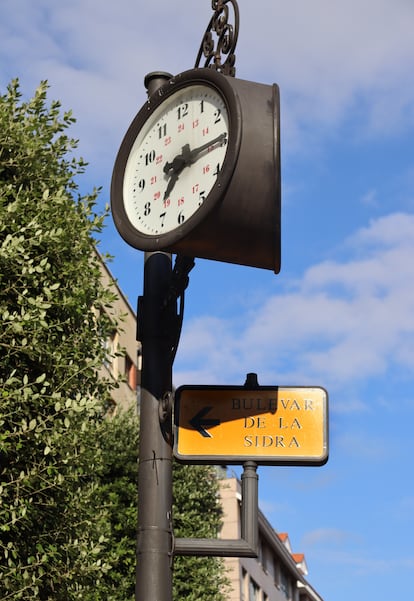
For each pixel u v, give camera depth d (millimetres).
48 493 10750
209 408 5996
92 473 11797
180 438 5949
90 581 11273
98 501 12406
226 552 5758
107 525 13891
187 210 5988
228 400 6012
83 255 11562
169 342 6156
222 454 5910
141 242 6086
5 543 10453
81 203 11703
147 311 6246
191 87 6246
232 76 6152
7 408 10031
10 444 9844
